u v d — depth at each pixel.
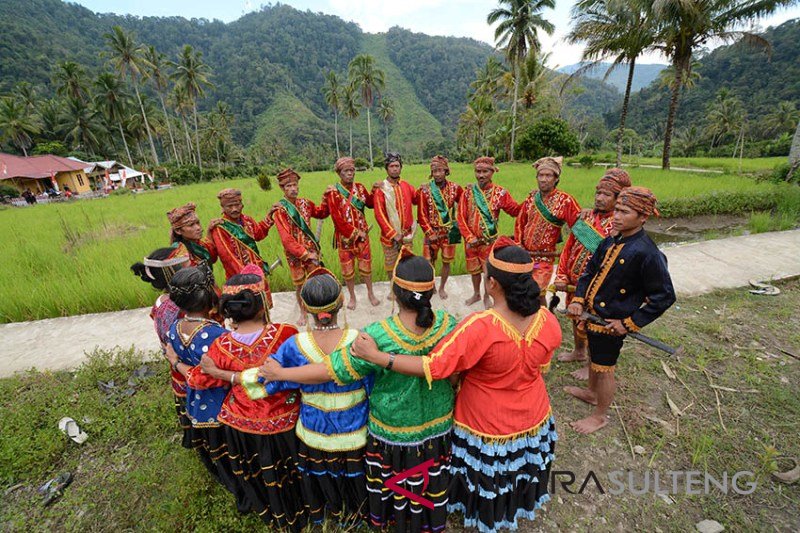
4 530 2.74
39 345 5.04
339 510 2.59
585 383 4.00
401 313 2.15
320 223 5.31
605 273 2.95
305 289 2.13
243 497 2.67
